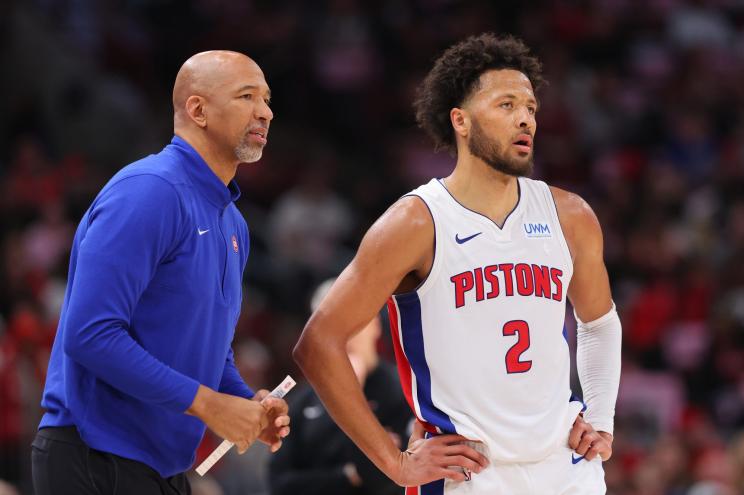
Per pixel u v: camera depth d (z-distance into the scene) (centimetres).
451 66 1069
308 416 1408
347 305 1030
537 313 1034
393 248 1023
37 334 2314
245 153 1035
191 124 1038
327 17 4203
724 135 4181
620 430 2705
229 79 1028
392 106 4056
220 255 1045
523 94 1040
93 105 3912
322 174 3578
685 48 4562
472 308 1021
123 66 4112
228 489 2134
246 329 2958
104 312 938
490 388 1019
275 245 3456
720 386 2962
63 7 4194
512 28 4288
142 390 938
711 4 4791
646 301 3234
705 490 2252
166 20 4219
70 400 985
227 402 970
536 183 1091
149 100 4103
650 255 3394
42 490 995
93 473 977
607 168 3969
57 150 3819
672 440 2478
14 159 3538
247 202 3678
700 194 3812
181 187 1003
